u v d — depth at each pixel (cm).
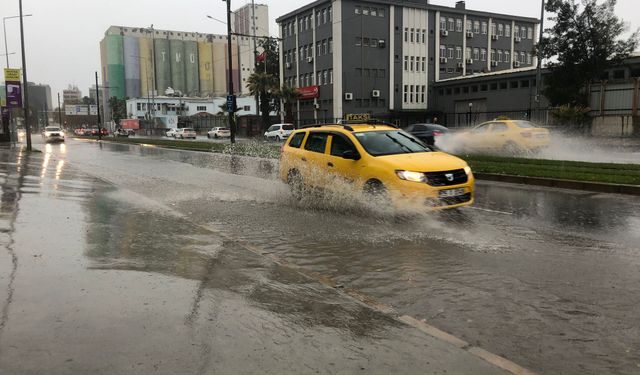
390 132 988
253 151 2688
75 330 383
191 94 12456
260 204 1016
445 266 581
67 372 321
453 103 5444
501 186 1286
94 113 11288
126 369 326
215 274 539
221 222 838
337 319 420
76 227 780
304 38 5847
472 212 914
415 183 820
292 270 558
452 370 331
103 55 13562
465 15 6006
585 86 3312
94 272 534
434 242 691
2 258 586
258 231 769
